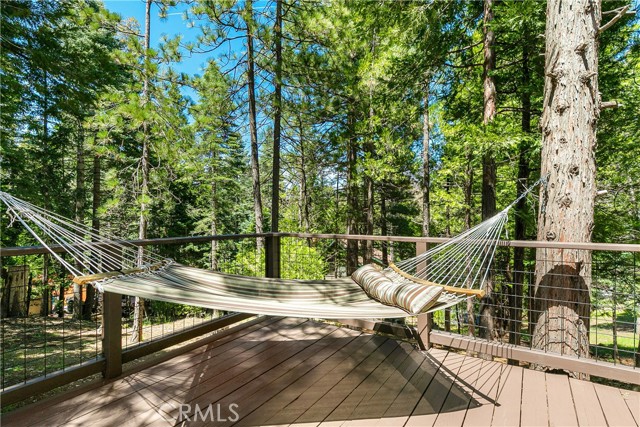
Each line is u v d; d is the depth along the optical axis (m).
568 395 2.08
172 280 2.22
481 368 2.45
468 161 6.37
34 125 6.51
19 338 5.55
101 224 9.89
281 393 2.07
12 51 4.77
